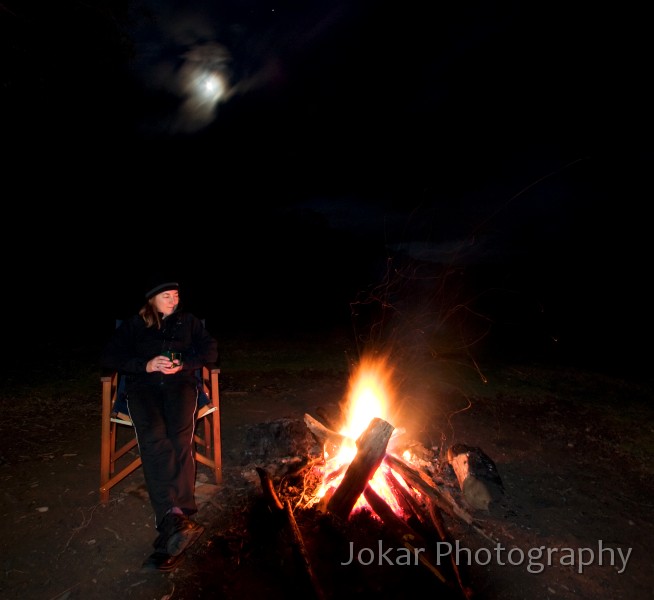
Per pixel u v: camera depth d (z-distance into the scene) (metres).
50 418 4.03
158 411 2.73
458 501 2.96
